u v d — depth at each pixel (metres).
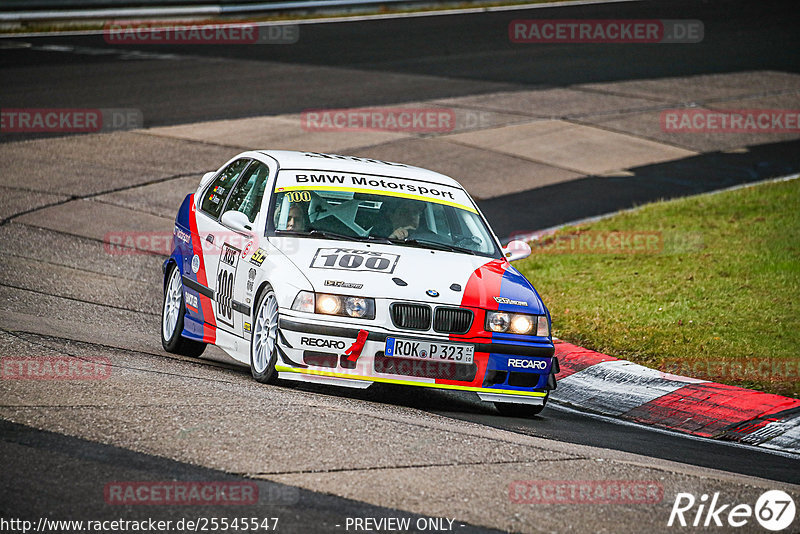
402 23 119.88
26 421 20.80
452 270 27.73
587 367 33.69
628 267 45.94
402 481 19.00
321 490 18.16
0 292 36.94
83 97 78.06
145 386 24.39
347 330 25.61
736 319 37.66
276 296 26.30
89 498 17.11
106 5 107.69
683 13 131.50
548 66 99.06
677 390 31.12
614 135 75.94
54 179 58.34
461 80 91.38
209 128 71.62
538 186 63.00
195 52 98.38
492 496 18.67
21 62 88.81
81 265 43.97
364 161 33.09
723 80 95.31
